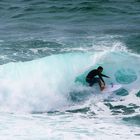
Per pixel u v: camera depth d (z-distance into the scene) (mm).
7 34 87688
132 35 85438
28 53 75250
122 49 76562
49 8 110625
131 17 101125
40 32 88750
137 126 48250
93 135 43812
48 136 42656
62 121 49531
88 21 98125
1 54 74312
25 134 42969
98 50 75812
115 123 49312
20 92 59125
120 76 63312
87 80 61188
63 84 61031
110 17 101500
